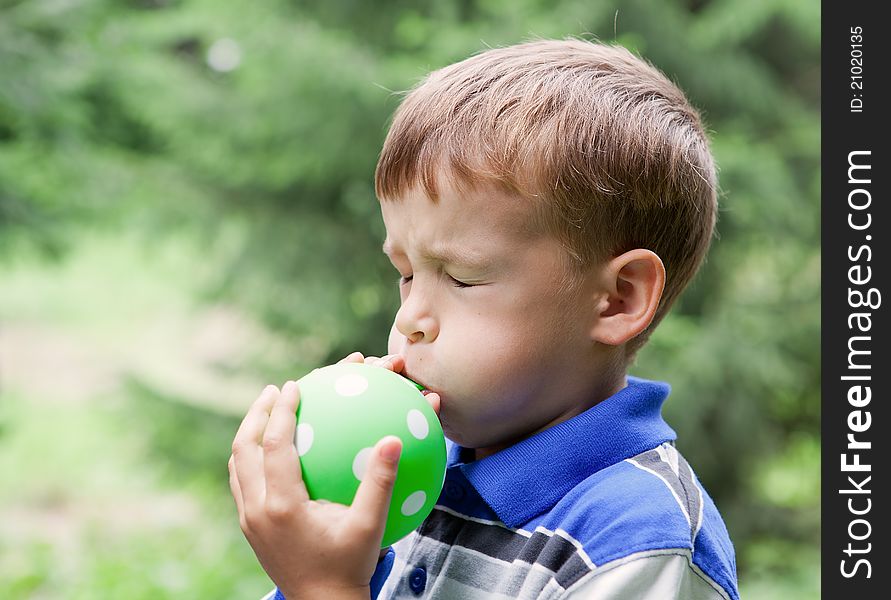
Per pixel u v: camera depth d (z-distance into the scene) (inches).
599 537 50.9
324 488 50.5
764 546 254.1
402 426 51.8
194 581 208.5
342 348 262.2
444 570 56.2
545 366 55.5
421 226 55.0
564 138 55.3
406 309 55.9
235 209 262.7
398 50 251.6
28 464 370.0
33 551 235.3
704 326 238.1
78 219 253.6
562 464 55.2
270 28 235.8
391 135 58.3
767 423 250.5
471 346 54.2
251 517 50.8
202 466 267.4
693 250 63.3
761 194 227.8
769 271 257.3
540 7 227.5
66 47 253.1
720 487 257.4
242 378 266.5
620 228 57.0
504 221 53.9
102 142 286.7
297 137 243.8
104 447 380.8
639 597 49.0
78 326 556.1
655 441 56.9
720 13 245.4
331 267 257.6
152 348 503.8
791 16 242.7
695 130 63.6
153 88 254.5
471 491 58.3
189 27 254.1
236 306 263.9
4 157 242.8
